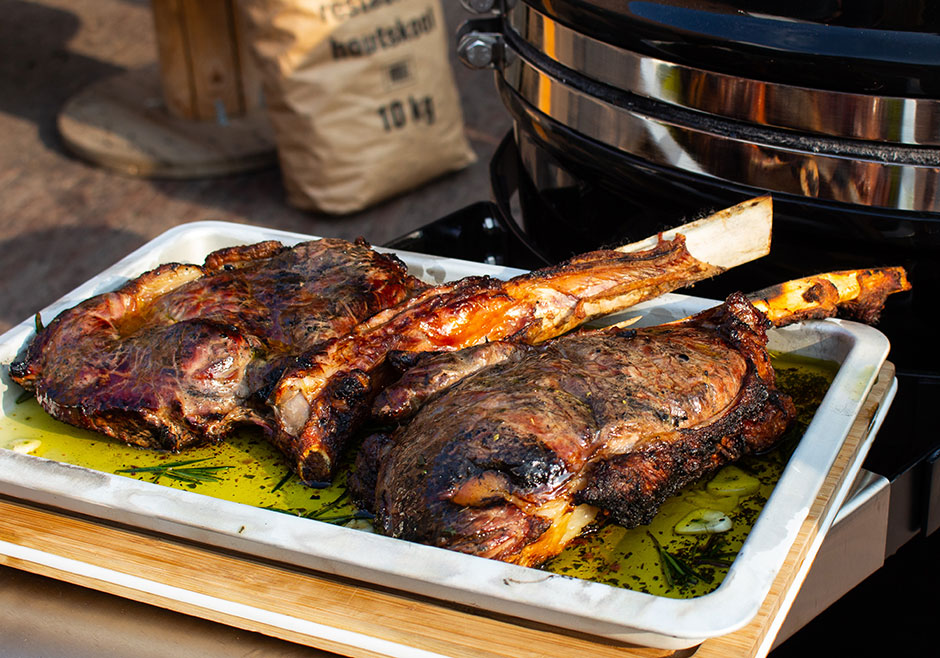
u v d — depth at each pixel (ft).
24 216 8.23
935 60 3.80
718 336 3.91
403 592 3.58
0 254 7.75
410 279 4.25
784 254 4.19
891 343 4.20
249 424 4.03
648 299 4.12
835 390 3.83
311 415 3.86
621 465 3.64
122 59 10.98
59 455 4.03
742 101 4.01
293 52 7.23
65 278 7.39
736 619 3.38
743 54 3.94
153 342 4.00
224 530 3.60
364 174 7.70
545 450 3.59
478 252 4.72
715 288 4.35
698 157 4.11
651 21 4.04
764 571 3.45
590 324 4.23
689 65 4.04
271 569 3.66
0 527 3.80
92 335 4.06
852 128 3.93
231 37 9.03
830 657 4.55
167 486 3.88
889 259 4.08
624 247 4.12
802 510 3.56
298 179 7.84
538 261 4.45
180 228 4.57
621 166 4.24
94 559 3.71
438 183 8.37
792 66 3.91
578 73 4.29
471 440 3.61
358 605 3.58
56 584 3.78
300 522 3.59
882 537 3.99
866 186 3.97
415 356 3.90
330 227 7.77
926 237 3.99
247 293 4.13
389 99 7.64
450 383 3.82
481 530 3.56
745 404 3.78
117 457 4.02
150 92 9.87
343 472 3.95
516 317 4.01
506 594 3.44
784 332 4.07
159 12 8.89
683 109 4.10
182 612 3.68
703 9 4.00
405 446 3.68
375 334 3.94
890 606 4.48
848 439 3.83
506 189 4.80
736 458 3.85
